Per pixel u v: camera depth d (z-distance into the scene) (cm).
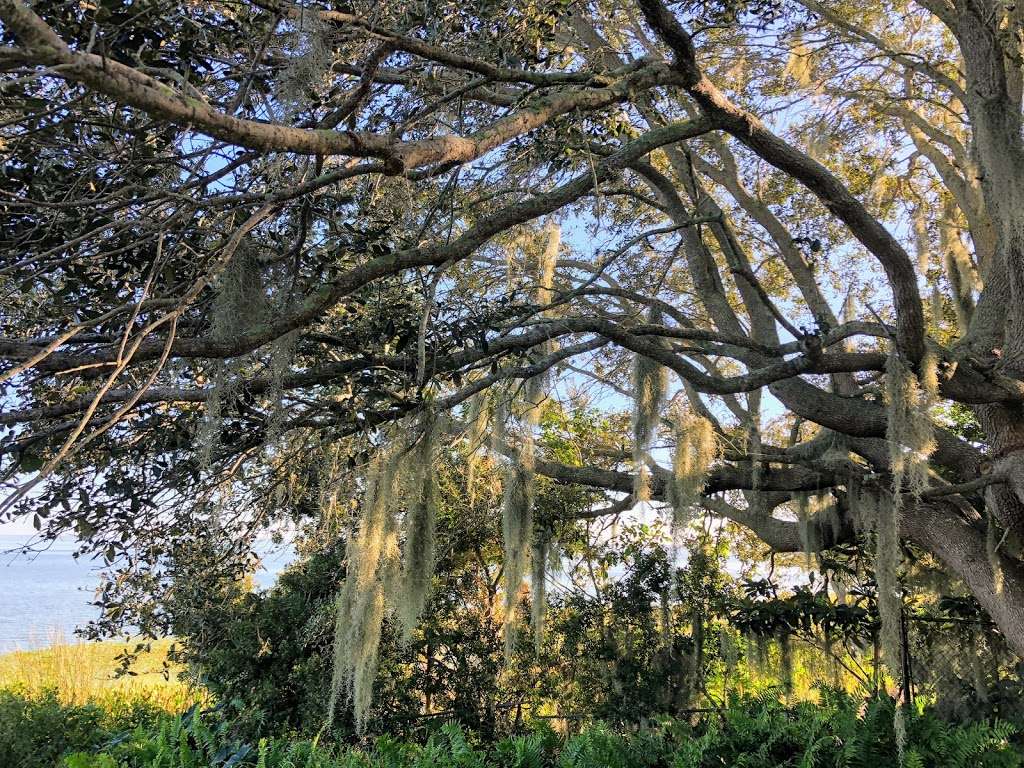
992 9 451
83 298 303
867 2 690
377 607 409
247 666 686
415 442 399
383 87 390
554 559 727
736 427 826
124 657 696
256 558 596
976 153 504
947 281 707
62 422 316
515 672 765
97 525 384
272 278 317
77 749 616
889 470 525
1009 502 510
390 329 372
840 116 698
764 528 710
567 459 866
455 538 794
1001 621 504
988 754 471
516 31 365
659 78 352
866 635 634
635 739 533
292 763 470
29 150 271
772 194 777
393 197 404
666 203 616
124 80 152
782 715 525
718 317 604
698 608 711
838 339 429
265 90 294
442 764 495
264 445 370
